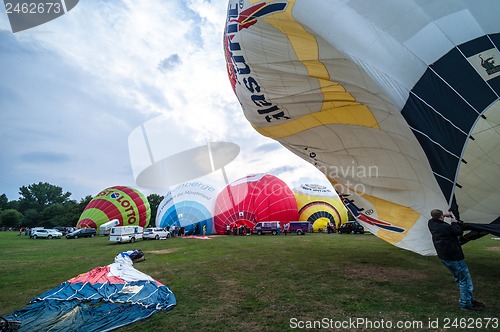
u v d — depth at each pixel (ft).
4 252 56.54
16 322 17.03
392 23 25.07
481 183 22.62
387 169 33.50
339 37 25.31
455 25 24.27
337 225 116.06
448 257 18.58
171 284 26.91
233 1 35.37
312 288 24.62
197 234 100.73
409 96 23.17
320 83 31.65
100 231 115.55
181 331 16.46
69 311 19.45
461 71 23.12
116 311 19.44
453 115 22.70
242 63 35.24
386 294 22.40
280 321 17.61
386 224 34.81
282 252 46.93
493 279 25.86
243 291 24.20
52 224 268.62
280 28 29.96
